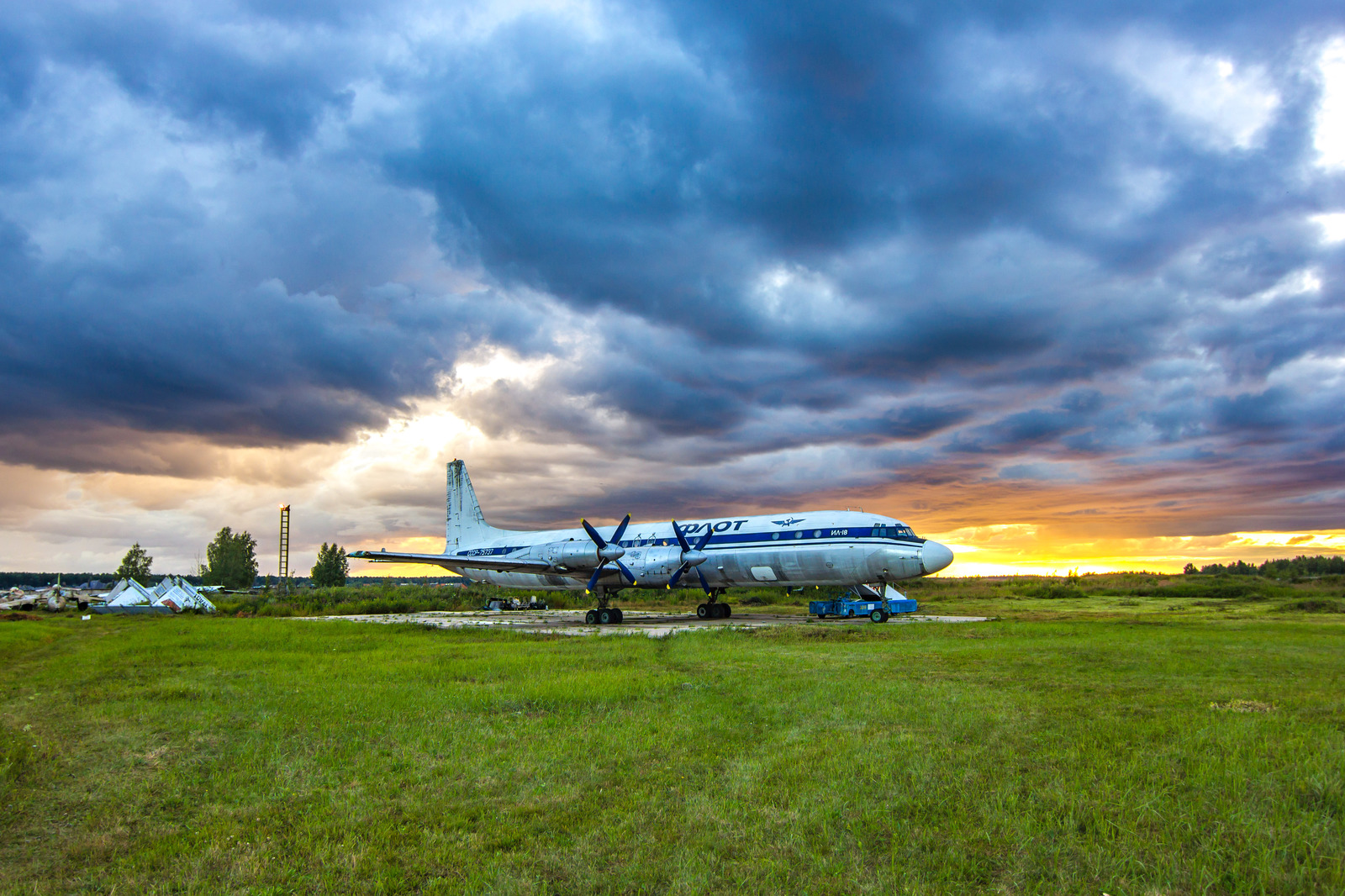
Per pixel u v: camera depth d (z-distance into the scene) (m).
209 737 9.52
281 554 90.69
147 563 122.88
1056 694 11.60
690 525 37.84
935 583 68.25
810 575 33.69
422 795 7.01
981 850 5.43
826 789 6.81
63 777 7.79
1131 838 5.54
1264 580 62.56
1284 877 4.75
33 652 23.02
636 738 8.99
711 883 4.95
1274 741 8.28
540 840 5.82
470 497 48.97
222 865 5.43
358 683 14.02
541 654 18.95
